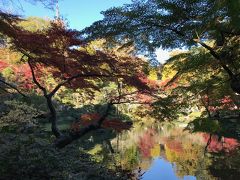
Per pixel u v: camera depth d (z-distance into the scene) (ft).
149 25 25.98
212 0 21.80
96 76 44.62
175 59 29.14
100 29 26.68
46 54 40.86
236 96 33.86
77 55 41.14
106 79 46.42
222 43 25.00
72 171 30.09
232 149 69.97
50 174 25.17
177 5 24.27
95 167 33.65
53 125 44.09
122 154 68.13
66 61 42.24
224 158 62.39
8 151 24.90
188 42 25.94
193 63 26.53
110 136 100.42
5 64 79.92
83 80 46.16
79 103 108.27
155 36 26.94
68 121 89.66
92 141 82.99
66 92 91.15
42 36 39.06
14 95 68.69
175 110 33.88
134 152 72.08
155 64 33.47
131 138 97.86
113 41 29.19
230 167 54.80
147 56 31.22
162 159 65.57
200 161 61.77
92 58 41.68
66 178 26.21
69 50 41.06
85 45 41.09
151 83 47.50
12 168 23.90
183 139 94.48
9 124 34.12
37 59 41.55
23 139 27.53
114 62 42.55
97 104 102.53
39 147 28.35
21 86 74.08
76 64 42.29
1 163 23.85
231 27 21.57
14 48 41.37
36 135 35.91
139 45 28.04
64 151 36.32
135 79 42.37
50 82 80.23
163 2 24.48
